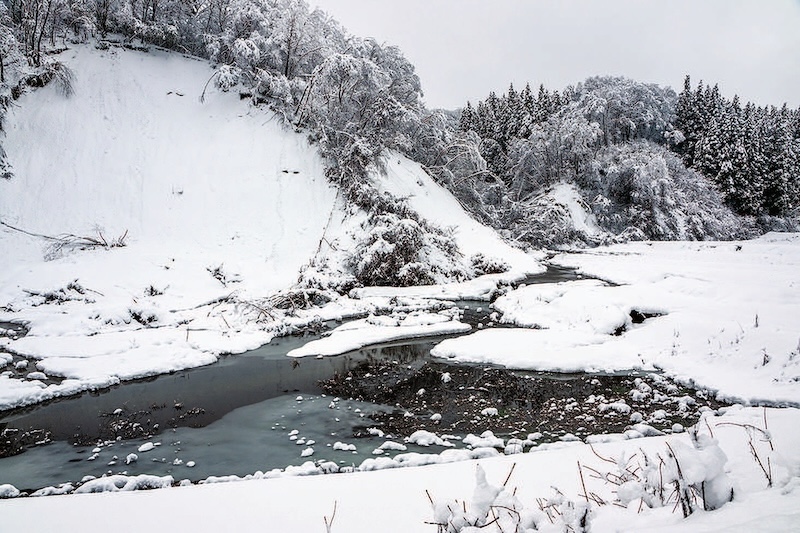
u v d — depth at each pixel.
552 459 5.57
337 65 26.55
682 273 19.67
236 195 23.44
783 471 3.85
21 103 22.64
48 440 7.75
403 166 30.22
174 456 7.12
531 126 48.62
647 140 51.72
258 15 27.86
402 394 9.66
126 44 28.30
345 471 6.22
